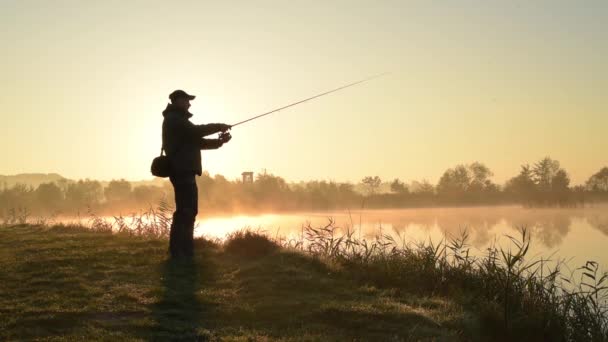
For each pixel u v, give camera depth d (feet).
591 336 26.07
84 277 26.61
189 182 30.40
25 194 281.74
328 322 22.03
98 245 34.63
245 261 30.86
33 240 36.99
